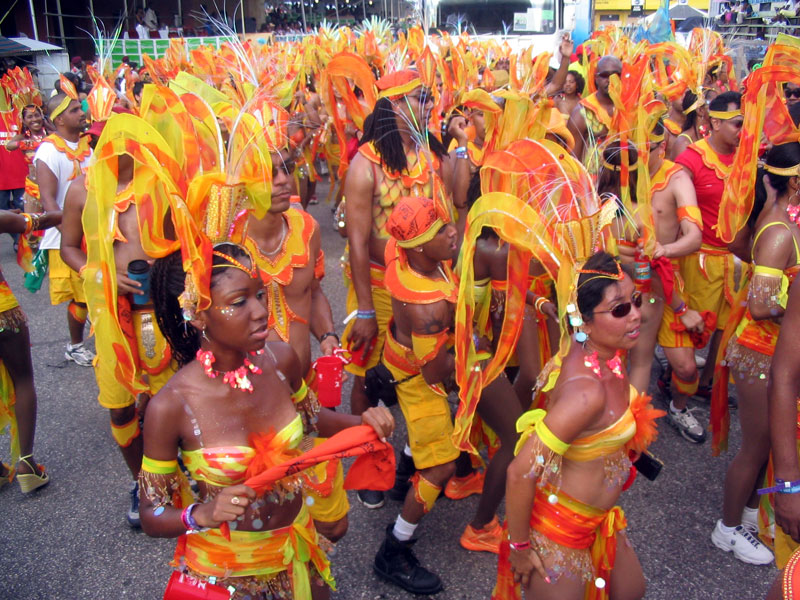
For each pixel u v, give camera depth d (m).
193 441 2.04
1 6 13.29
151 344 3.18
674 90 5.84
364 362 3.75
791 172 2.79
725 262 4.39
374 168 3.74
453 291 2.90
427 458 3.00
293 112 6.09
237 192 2.09
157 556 3.42
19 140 6.82
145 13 11.66
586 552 2.34
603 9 20.89
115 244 3.10
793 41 3.14
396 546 3.10
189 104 2.34
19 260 5.10
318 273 3.33
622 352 3.71
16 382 3.73
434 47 7.05
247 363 2.07
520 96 3.51
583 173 2.44
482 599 3.07
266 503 2.13
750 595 3.06
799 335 2.31
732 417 4.54
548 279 3.55
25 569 3.34
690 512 3.62
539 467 2.15
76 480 4.04
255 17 12.20
